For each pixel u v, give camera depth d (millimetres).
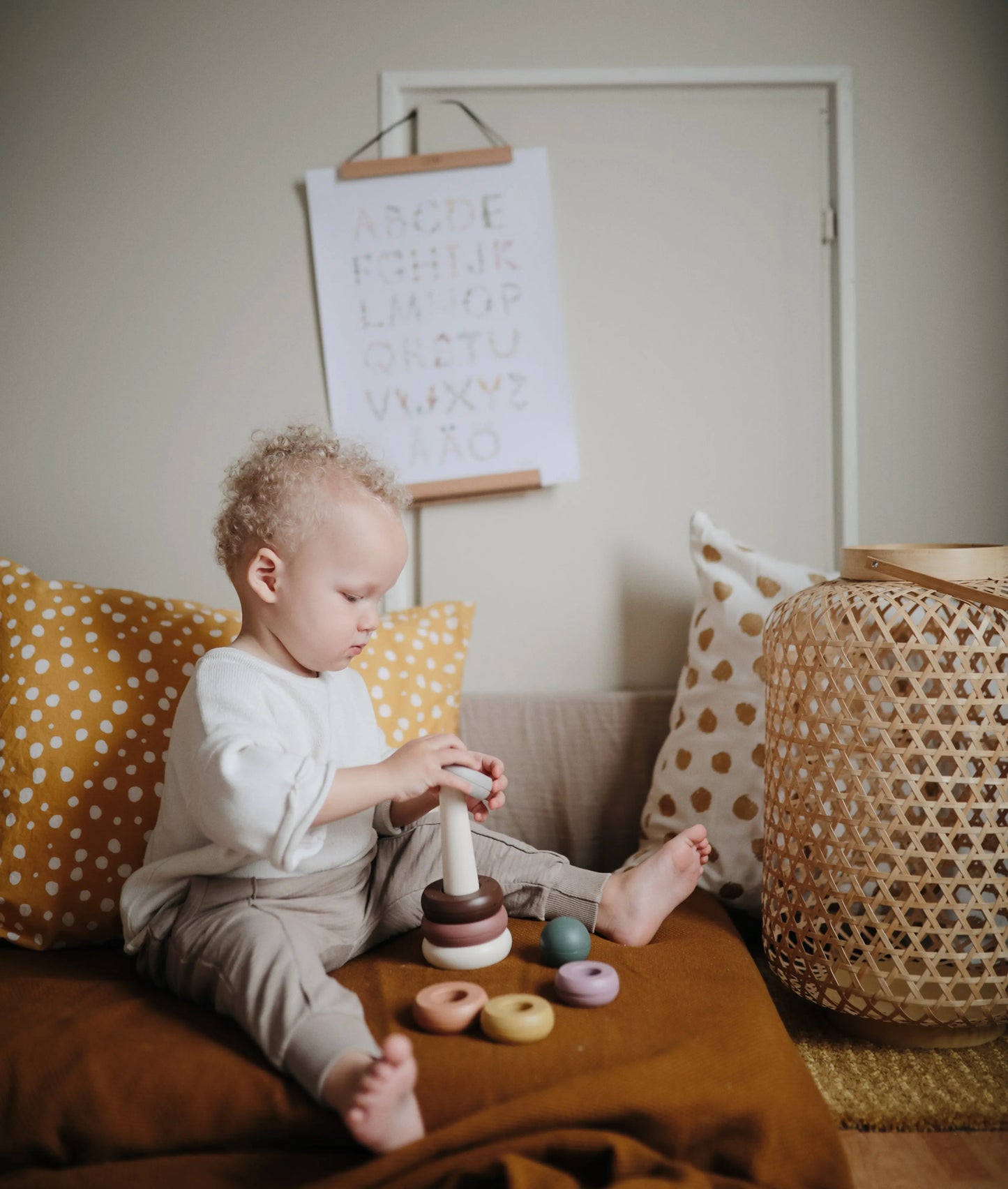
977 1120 992
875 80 1617
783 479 1653
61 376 1635
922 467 1657
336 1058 833
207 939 1002
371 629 1150
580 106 1617
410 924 1179
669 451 1647
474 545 1649
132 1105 865
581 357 1638
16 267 1624
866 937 1221
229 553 1184
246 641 1173
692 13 1604
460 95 1619
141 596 1370
